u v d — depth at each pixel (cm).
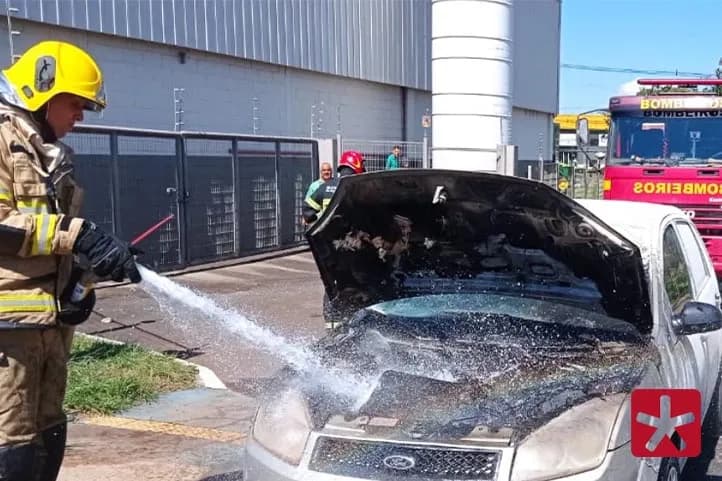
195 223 1244
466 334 408
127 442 491
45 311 301
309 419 327
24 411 306
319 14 1761
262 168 1412
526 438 296
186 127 1406
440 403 332
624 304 385
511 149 1527
